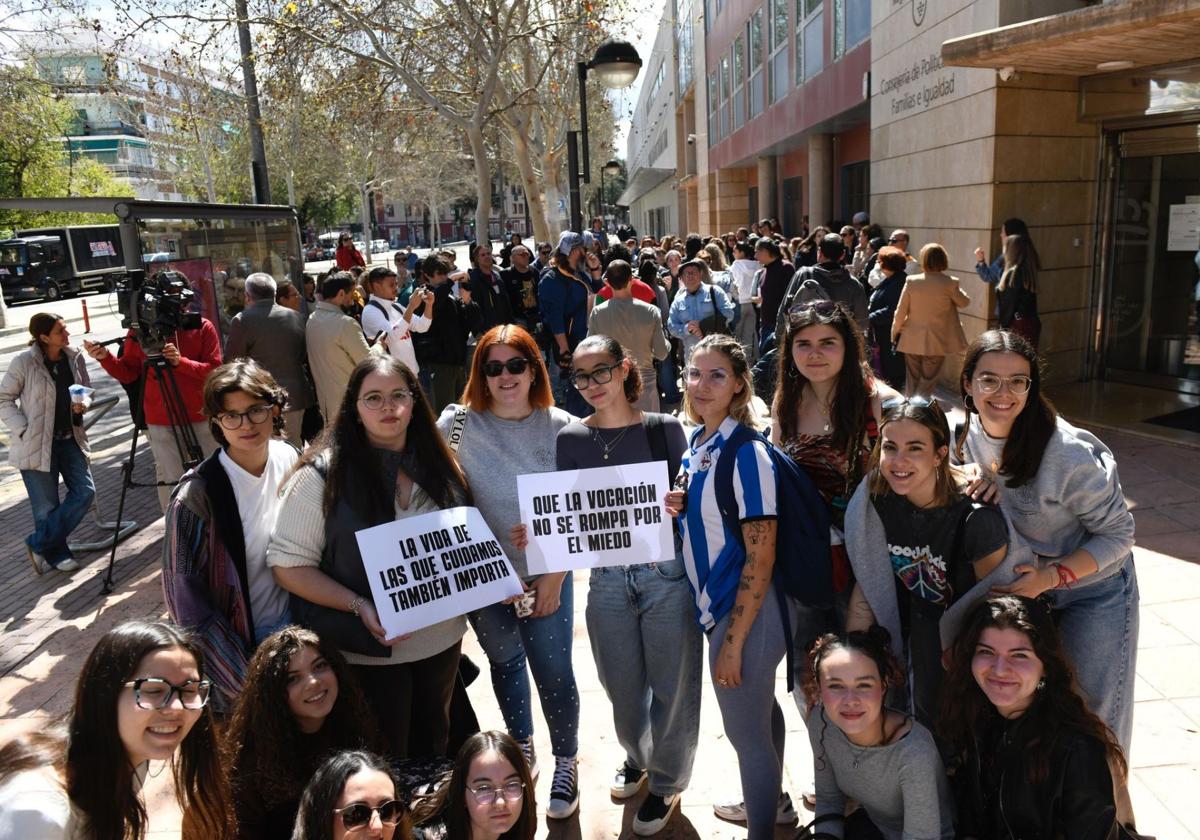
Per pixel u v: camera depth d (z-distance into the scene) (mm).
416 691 3100
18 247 35094
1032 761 2432
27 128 23141
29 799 1819
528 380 3246
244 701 2605
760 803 2863
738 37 26875
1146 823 3084
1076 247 9281
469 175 68188
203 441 6211
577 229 12188
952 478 2555
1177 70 7840
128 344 6484
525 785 2529
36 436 6113
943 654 2576
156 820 3432
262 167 14383
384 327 7746
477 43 16547
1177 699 3803
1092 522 2588
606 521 3023
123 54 15938
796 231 24969
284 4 15422
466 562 2938
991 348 2570
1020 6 8570
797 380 3127
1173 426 7699
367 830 2244
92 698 1985
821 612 3072
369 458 2883
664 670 3088
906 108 11383
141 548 6781
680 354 10875
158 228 7453
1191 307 8656
